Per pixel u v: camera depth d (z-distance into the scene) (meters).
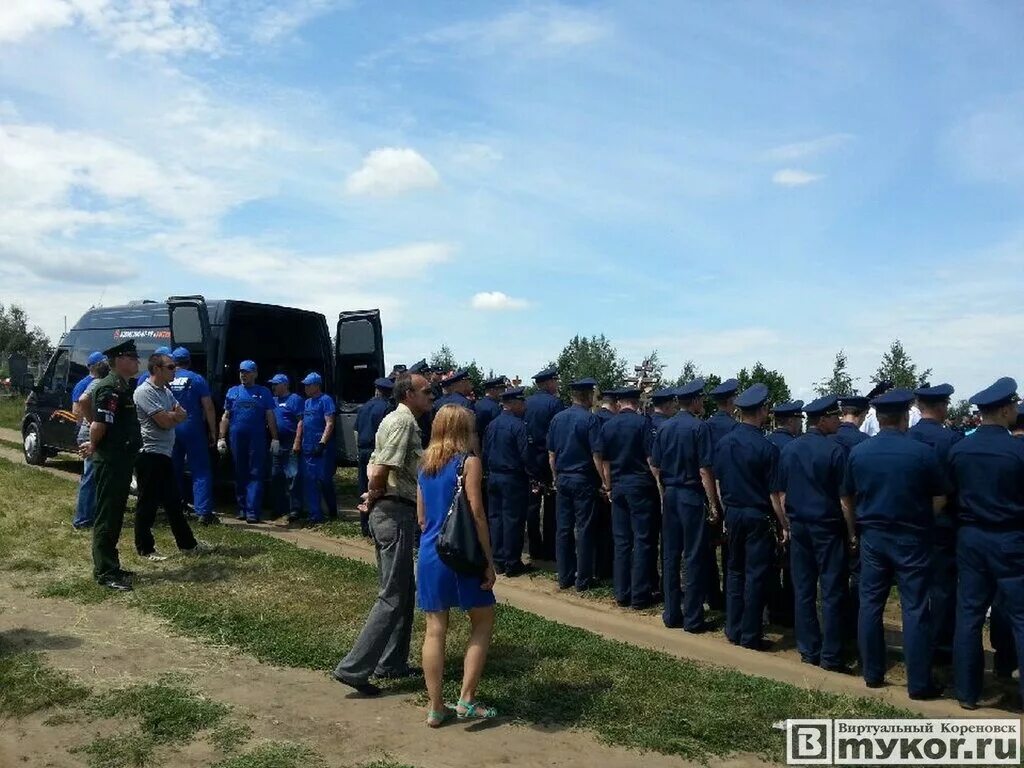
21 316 47.19
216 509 11.80
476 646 4.52
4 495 10.98
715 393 7.14
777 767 4.12
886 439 5.52
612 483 7.50
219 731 4.33
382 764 3.97
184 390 9.84
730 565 6.48
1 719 4.44
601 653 5.63
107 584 6.93
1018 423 6.41
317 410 10.67
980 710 5.18
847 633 6.59
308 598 6.71
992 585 5.20
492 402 9.61
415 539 5.09
